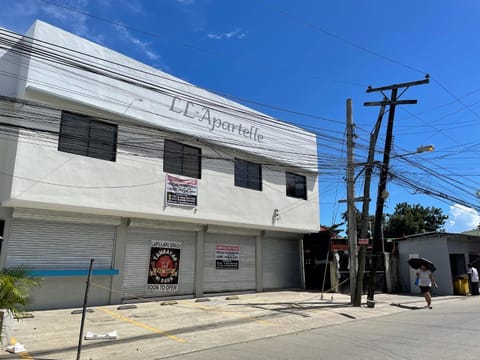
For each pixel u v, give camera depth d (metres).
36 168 11.20
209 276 16.86
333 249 20.33
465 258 23.02
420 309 14.77
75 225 13.12
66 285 12.67
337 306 14.80
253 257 19.00
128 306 13.11
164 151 14.62
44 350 7.71
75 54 12.30
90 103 12.41
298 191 20.61
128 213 13.41
